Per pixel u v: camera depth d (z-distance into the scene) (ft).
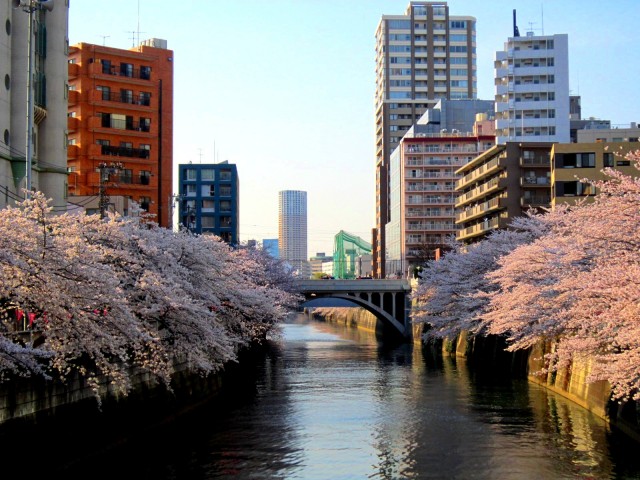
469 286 215.10
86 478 88.12
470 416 127.95
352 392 160.66
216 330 124.36
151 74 287.07
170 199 273.33
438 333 246.06
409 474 91.15
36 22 166.20
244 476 90.43
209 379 154.61
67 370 86.63
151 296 107.65
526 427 117.08
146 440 110.63
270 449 104.78
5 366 71.26
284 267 327.06
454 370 203.31
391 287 336.08
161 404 120.47
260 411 136.05
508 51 380.78
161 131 286.87
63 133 175.73
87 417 94.38
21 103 159.63
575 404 137.08
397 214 498.69
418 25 586.04
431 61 583.99
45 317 78.38
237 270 187.32
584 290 98.84
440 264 261.03
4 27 154.81
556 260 122.72
